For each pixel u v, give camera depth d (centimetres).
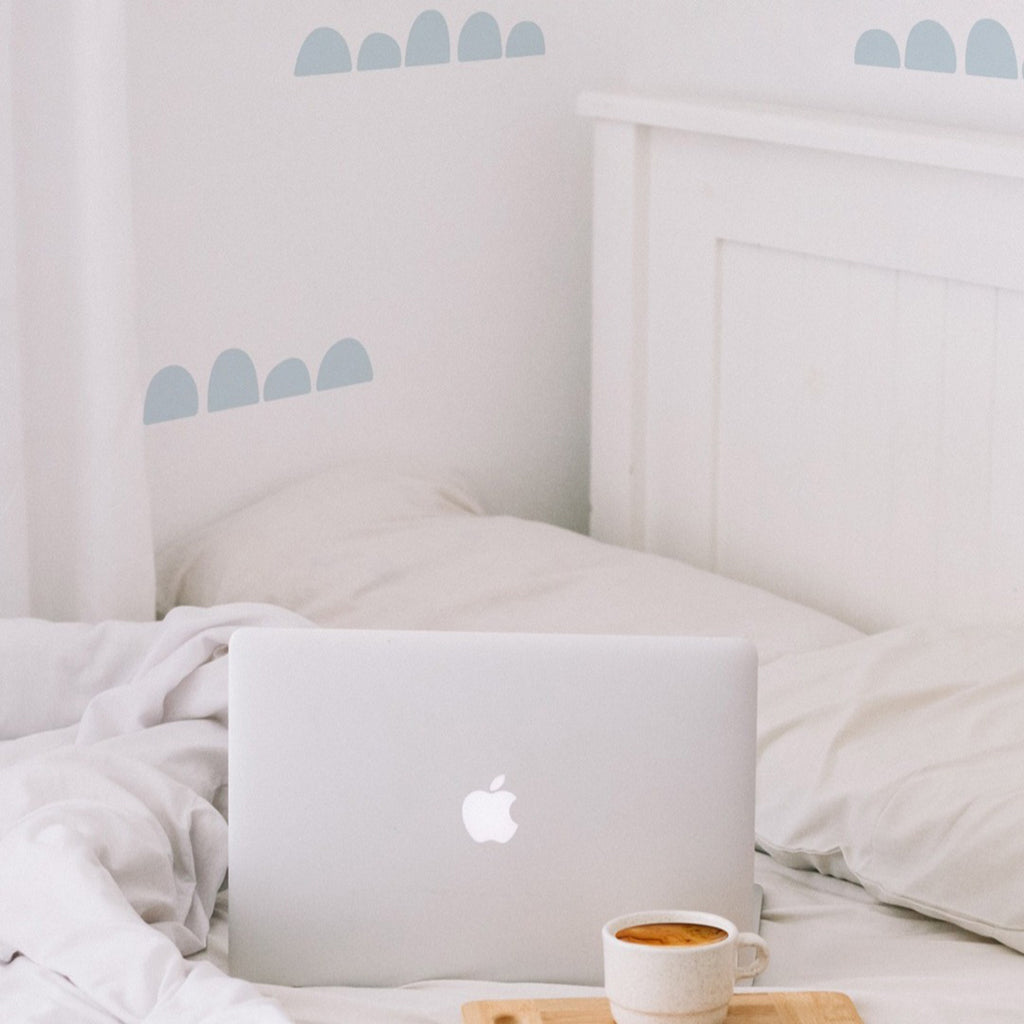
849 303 220
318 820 134
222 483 240
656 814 133
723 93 249
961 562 212
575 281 273
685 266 243
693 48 253
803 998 122
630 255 249
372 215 247
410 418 259
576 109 255
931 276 207
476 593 214
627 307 251
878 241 212
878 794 158
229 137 230
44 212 205
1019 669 179
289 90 234
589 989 132
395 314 253
